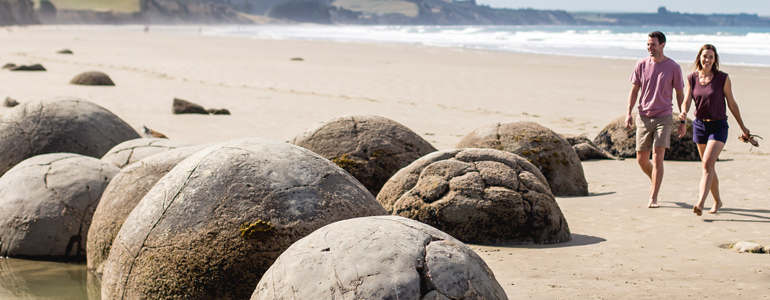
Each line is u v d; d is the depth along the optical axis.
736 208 5.73
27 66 22.41
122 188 4.24
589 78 20.88
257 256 3.09
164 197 3.33
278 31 125.12
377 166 6.38
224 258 3.10
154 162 4.37
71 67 24.47
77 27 150.25
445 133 11.27
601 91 17.56
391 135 6.59
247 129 11.58
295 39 67.19
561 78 20.89
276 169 3.31
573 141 9.45
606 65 26.12
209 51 38.47
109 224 4.12
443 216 4.89
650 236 4.89
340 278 2.30
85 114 6.79
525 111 14.12
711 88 5.50
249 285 3.07
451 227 4.89
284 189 3.23
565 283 3.73
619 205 6.09
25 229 4.72
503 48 41.75
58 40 55.94
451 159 5.19
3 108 13.52
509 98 16.23
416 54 35.34
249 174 3.27
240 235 3.12
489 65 26.41
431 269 2.33
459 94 16.98
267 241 3.10
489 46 44.84
